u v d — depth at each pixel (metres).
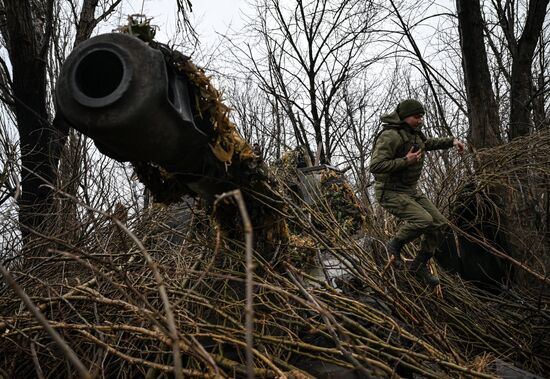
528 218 6.36
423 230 5.18
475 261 6.47
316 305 2.81
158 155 2.94
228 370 3.15
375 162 5.36
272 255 3.81
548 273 5.95
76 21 9.66
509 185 6.02
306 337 3.67
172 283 3.63
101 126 2.68
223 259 3.95
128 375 3.40
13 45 6.37
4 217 3.88
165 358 3.47
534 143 6.14
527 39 7.63
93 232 4.74
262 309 3.72
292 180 5.21
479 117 6.69
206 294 3.71
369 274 4.31
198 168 3.24
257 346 3.38
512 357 4.63
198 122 3.15
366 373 2.57
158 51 2.75
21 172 5.91
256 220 3.68
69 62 2.71
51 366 3.44
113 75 2.83
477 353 4.67
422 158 5.53
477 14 6.69
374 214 6.14
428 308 4.99
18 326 3.41
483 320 5.04
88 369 3.19
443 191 6.97
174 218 4.95
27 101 6.39
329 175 5.41
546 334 4.91
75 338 3.38
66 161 6.07
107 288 3.76
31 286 3.82
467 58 6.75
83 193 5.75
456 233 6.28
